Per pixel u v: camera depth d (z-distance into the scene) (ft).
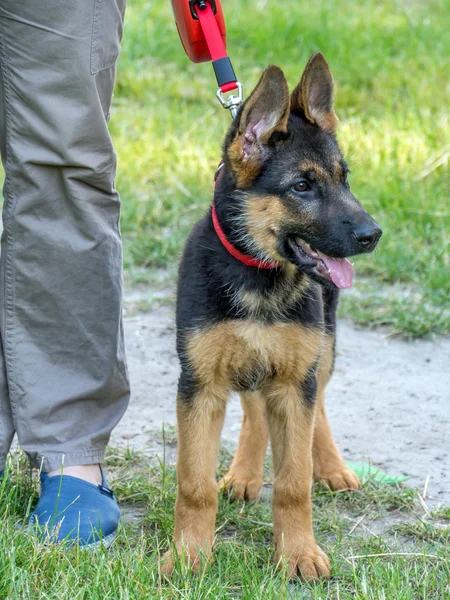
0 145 13.19
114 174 13.41
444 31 44.09
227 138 13.46
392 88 36.99
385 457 16.05
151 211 26.81
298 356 12.88
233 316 12.71
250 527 13.64
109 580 11.16
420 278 23.47
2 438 13.67
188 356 12.81
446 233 25.39
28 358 13.44
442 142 31.30
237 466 14.90
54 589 10.95
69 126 12.54
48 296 13.28
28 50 12.34
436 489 14.88
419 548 12.92
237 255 12.87
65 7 12.17
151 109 35.06
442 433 16.96
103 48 12.59
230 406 18.62
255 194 13.08
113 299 13.51
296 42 42.37
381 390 18.75
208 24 14.44
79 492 13.21
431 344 20.95
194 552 12.28
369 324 21.77
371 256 24.17
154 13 45.42
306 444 12.74
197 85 37.83
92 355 13.57
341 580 12.10
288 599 11.34
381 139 31.37
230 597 11.40
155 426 17.08
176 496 13.70
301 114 13.67
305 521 12.62
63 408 13.56
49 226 13.08
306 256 13.17
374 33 42.96
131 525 13.28
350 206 13.01
